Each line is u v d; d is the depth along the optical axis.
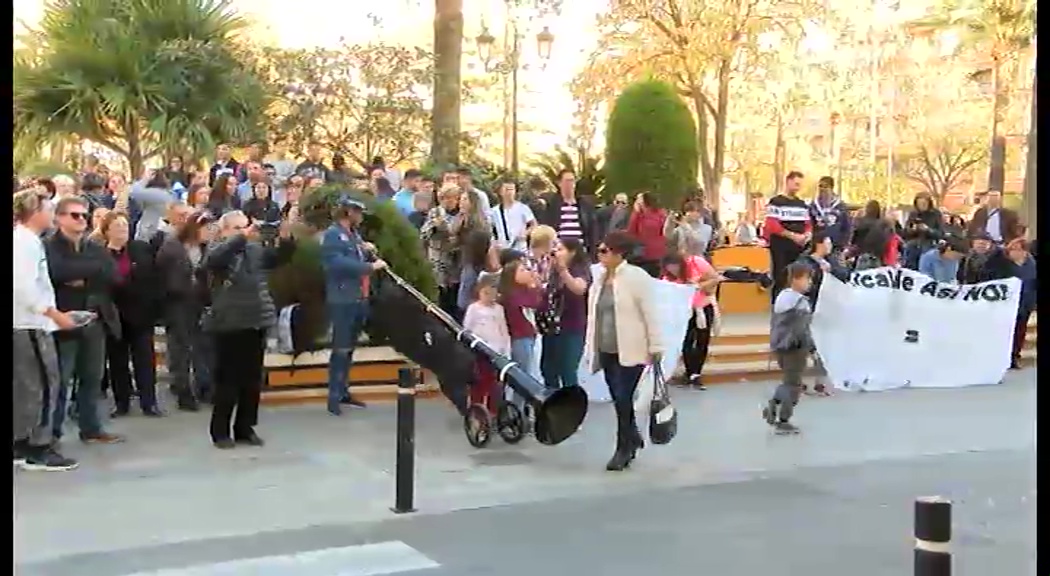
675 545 5.86
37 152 18.11
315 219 9.85
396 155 19.70
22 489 6.77
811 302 10.97
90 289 7.80
